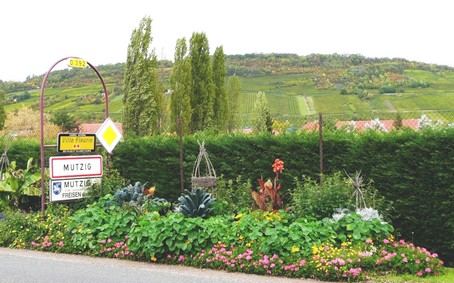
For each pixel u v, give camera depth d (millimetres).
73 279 8422
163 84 27016
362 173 11141
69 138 13078
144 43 21688
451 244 10117
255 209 11062
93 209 11258
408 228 10609
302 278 8477
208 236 9594
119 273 8852
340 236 9250
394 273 8641
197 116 22719
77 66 13320
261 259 8859
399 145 10711
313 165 11750
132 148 14633
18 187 14891
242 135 12930
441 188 10195
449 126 10477
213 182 11750
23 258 10383
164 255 9758
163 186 13977
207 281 8211
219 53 23953
